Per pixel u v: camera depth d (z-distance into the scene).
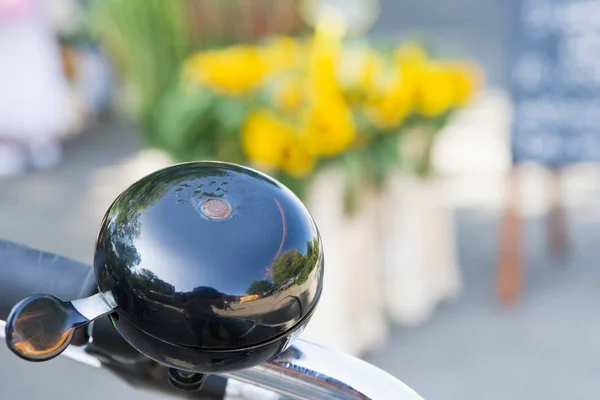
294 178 2.19
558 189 3.68
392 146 2.45
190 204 0.56
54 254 0.68
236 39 2.45
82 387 2.80
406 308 3.04
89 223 4.45
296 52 2.40
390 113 2.36
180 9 2.30
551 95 3.14
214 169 0.59
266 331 0.56
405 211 2.86
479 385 2.84
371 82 2.32
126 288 0.55
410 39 2.85
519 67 3.15
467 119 5.82
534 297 3.44
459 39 9.11
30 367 2.93
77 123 6.20
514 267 3.35
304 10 2.54
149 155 5.27
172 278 0.53
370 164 2.43
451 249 3.38
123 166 5.40
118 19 2.33
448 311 3.31
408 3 11.55
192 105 2.18
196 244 0.54
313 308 0.59
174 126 2.20
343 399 0.67
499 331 3.18
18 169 5.39
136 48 2.33
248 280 0.54
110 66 6.07
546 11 3.04
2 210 4.67
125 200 0.58
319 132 2.13
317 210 2.34
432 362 2.96
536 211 4.24
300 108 2.17
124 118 6.31
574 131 3.17
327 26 2.55
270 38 2.48
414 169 2.75
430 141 2.75
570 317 3.28
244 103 2.16
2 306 0.67
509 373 2.92
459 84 2.69
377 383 0.67
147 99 2.38
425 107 2.51
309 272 0.57
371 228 2.71
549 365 2.96
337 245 2.40
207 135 2.24
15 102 5.29
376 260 2.84
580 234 4.03
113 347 0.71
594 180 4.68
